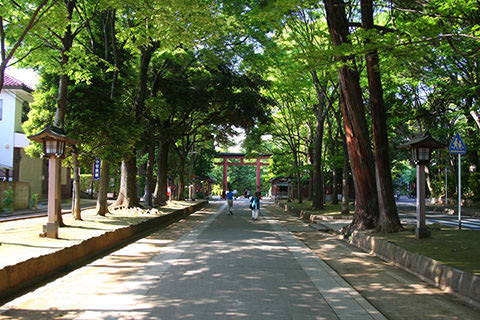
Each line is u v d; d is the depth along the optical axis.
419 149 9.77
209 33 11.16
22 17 10.47
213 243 11.38
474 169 28.50
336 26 12.02
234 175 87.44
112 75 15.73
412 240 9.52
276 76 22.25
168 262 8.30
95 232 10.58
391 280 6.99
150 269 7.57
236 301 5.44
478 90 14.39
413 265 7.64
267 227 16.86
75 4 12.45
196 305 5.22
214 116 27.28
